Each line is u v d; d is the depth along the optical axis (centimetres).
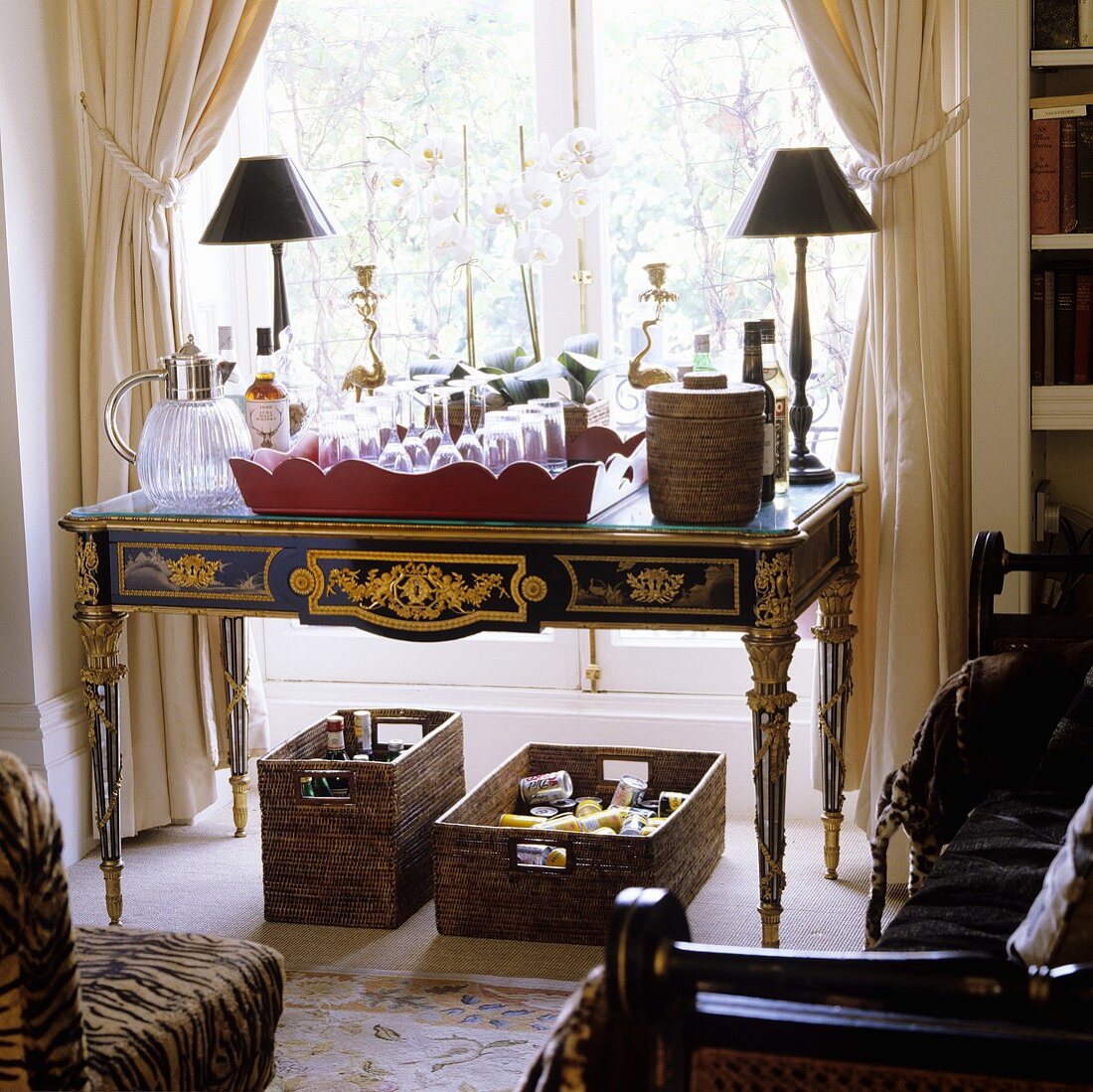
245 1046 200
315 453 316
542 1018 277
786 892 332
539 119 384
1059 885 155
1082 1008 108
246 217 339
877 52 318
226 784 418
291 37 397
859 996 111
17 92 351
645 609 274
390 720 367
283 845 325
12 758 154
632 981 111
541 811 341
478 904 314
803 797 379
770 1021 116
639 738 387
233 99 361
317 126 400
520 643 398
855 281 371
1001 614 288
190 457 299
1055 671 255
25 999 156
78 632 373
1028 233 308
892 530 327
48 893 154
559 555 277
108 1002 191
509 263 393
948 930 199
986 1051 112
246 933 322
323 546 288
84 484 369
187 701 378
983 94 305
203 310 404
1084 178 306
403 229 398
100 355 363
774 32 367
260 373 324
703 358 318
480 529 277
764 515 279
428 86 391
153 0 351
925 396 320
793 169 312
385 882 320
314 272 405
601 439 321
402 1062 261
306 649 415
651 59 376
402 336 403
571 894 307
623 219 384
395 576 286
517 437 297
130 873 357
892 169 317
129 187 360
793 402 338
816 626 329
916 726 324
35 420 357
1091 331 312
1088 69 332
